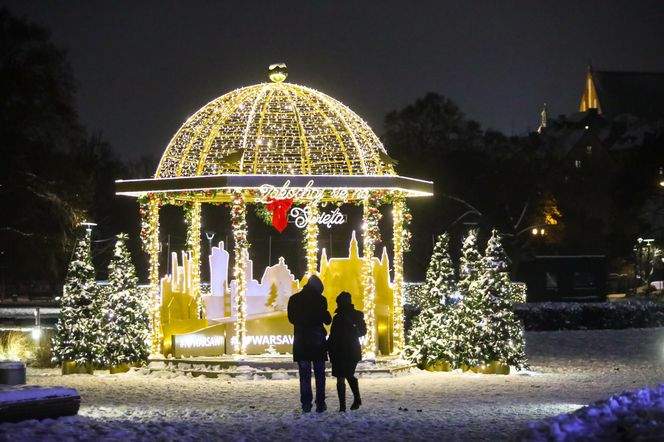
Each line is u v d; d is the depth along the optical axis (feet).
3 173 141.59
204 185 63.67
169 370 65.57
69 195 147.64
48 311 150.61
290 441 34.55
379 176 64.23
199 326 69.77
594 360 76.59
